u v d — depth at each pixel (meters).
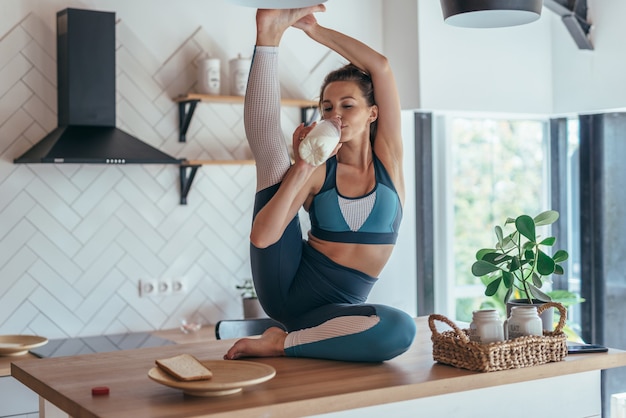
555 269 2.70
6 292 4.13
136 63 4.43
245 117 2.40
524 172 5.48
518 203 5.48
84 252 4.30
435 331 2.37
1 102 4.10
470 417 2.27
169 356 2.51
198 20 4.59
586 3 4.89
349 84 2.49
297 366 2.32
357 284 2.49
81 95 4.05
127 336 4.29
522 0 2.70
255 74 2.37
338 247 2.47
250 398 1.95
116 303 4.39
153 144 4.47
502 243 2.78
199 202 4.61
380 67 2.53
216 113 4.64
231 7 4.67
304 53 4.91
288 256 2.45
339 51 2.57
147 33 4.45
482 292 5.36
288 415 1.91
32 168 4.18
